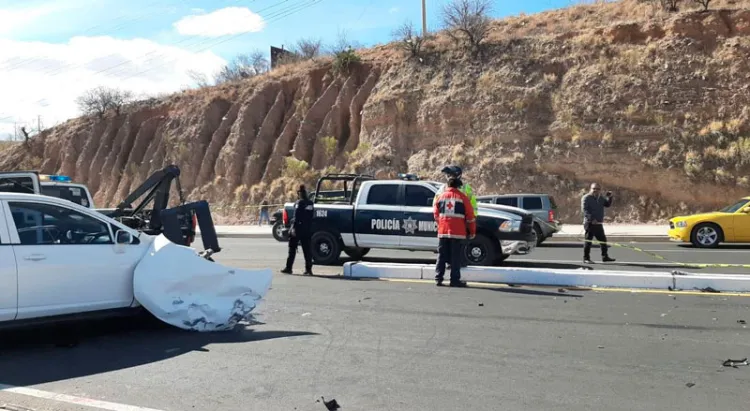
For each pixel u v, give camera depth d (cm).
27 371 622
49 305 705
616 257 1605
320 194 1616
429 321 810
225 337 748
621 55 3006
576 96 2959
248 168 3797
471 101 3178
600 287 1045
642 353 654
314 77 3950
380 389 554
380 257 1641
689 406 504
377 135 3403
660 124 2773
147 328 801
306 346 700
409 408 507
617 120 2836
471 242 1320
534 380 573
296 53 4672
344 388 558
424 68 3466
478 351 669
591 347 679
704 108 2764
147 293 767
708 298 938
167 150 4241
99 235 764
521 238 1292
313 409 508
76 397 541
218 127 4172
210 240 1038
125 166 4506
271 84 4103
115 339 749
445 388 554
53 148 5038
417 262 1509
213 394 546
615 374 587
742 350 661
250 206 3584
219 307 795
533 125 2997
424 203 1372
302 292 1039
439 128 3231
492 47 3356
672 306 880
